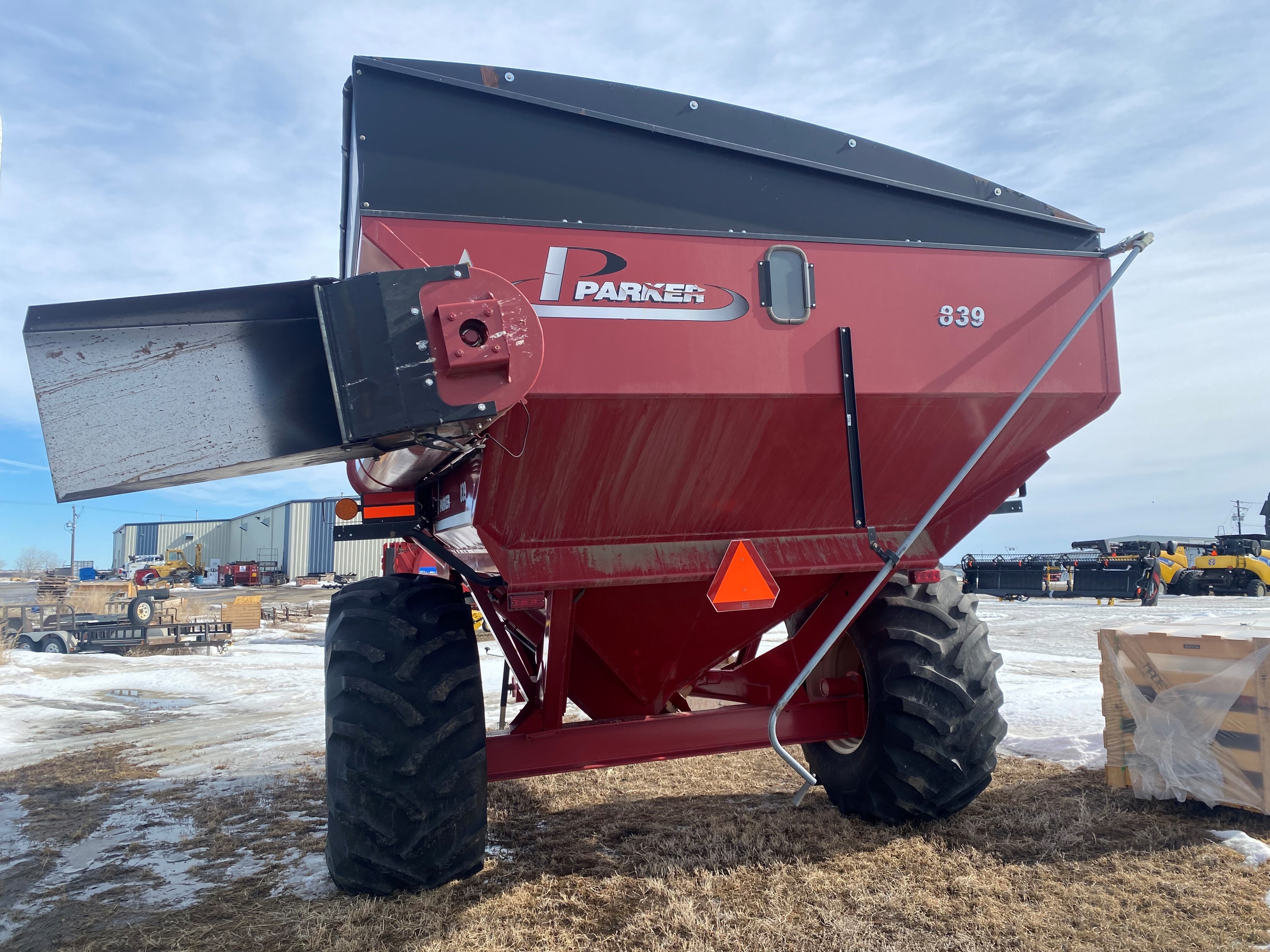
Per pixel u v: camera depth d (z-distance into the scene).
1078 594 22.30
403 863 2.94
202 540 68.56
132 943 2.79
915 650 3.60
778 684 3.98
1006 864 3.25
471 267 2.43
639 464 2.91
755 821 3.88
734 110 3.01
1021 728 5.96
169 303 2.43
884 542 3.50
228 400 2.44
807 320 2.95
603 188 2.81
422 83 2.70
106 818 4.49
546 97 2.80
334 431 2.48
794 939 2.63
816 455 3.11
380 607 3.11
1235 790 3.69
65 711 8.81
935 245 3.14
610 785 4.72
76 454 2.34
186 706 9.06
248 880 3.35
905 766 3.57
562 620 3.14
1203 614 17.47
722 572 3.12
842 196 3.10
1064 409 3.33
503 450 2.70
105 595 24.23
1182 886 2.99
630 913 2.88
